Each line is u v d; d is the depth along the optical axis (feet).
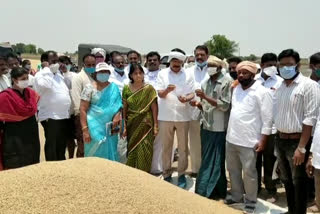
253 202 16.56
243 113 16.07
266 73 19.19
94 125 17.63
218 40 114.11
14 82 16.75
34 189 9.36
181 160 19.69
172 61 19.39
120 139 20.11
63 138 20.66
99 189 9.73
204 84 17.92
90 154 17.87
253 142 16.08
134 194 9.98
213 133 17.60
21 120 16.87
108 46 52.65
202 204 11.78
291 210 15.47
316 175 13.00
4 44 53.31
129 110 18.62
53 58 20.11
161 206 9.90
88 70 20.59
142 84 18.65
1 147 16.93
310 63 18.08
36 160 17.72
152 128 18.69
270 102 15.76
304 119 13.82
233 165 16.90
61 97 20.22
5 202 8.82
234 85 17.33
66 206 8.84
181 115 19.30
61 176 10.01
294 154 14.11
